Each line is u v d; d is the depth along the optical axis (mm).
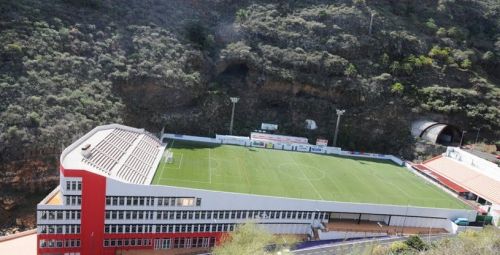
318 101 129625
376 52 142000
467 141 127438
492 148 124312
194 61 124000
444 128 123000
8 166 80438
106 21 120250
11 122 84562
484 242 65250
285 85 128750
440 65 144250
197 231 77000
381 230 84188
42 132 86125
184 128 115250
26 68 95312
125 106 108125
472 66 148375
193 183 82125
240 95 126562
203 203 75562
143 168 84188
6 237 74188
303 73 130000
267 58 130875
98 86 105000
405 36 147375
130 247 74062
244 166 98250
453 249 62969
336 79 130500
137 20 126625
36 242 73875
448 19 165000
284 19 144750
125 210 71500
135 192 70938
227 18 142875
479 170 106000
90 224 70188
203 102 120688
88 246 71250
